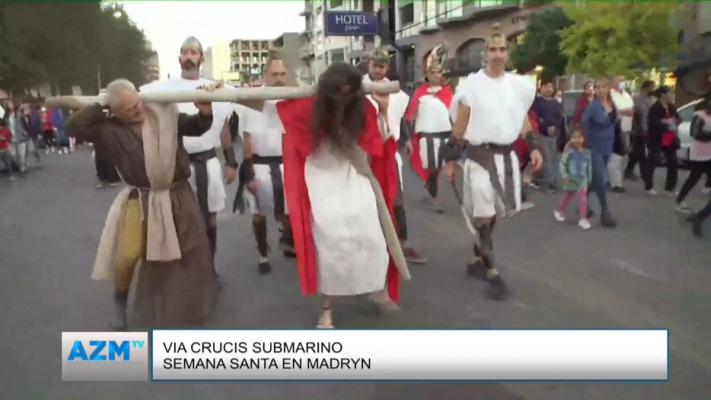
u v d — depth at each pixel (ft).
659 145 32.60
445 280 19.15
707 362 13.51
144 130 13.99
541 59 75.92
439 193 34.53
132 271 15.01
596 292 17.92
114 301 16.06
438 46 28.17
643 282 18.75
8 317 16.48
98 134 14.16
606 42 64.69
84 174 48.91
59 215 31.12
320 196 14.06
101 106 13.85
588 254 21.84
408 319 15.99
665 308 16.60
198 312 15.24
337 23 63.98
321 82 13.67
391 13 68.95
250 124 18.84
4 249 23.90
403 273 15.15
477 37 99.40
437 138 27.96
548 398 12.13
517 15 92.32
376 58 18.56
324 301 15.17
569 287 18.34
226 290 18.48
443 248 22.94
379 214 14.80
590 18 65.77
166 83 16.98
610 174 33.94
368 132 14.21
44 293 18.43
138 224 14.44
